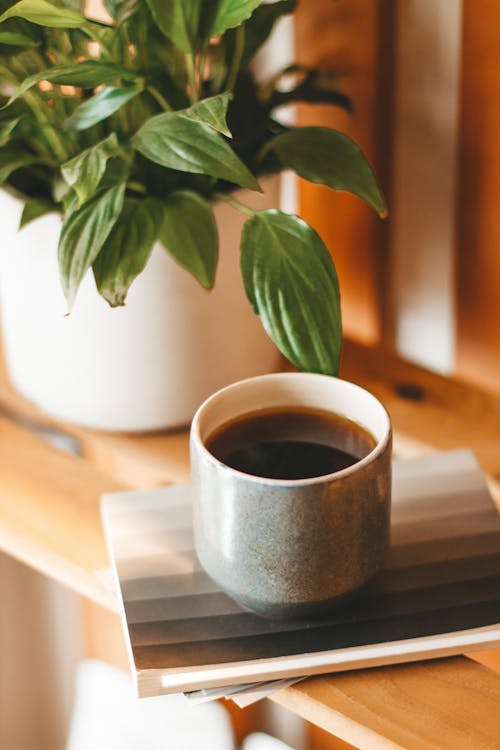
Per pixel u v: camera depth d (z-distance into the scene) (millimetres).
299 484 708
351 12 893
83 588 814
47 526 843
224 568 742
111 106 771
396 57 890
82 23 751
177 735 1150
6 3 777
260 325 878
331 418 771
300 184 965
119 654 1212
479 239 904
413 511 812
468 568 781
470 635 750
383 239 948
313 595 735
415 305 955
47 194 848
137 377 861
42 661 1288
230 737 1154
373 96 909
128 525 812
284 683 744
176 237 788
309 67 905
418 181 917
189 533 806
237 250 842
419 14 870
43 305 848
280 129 858
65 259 768
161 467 877
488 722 729
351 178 803
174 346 852
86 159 755
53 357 868
